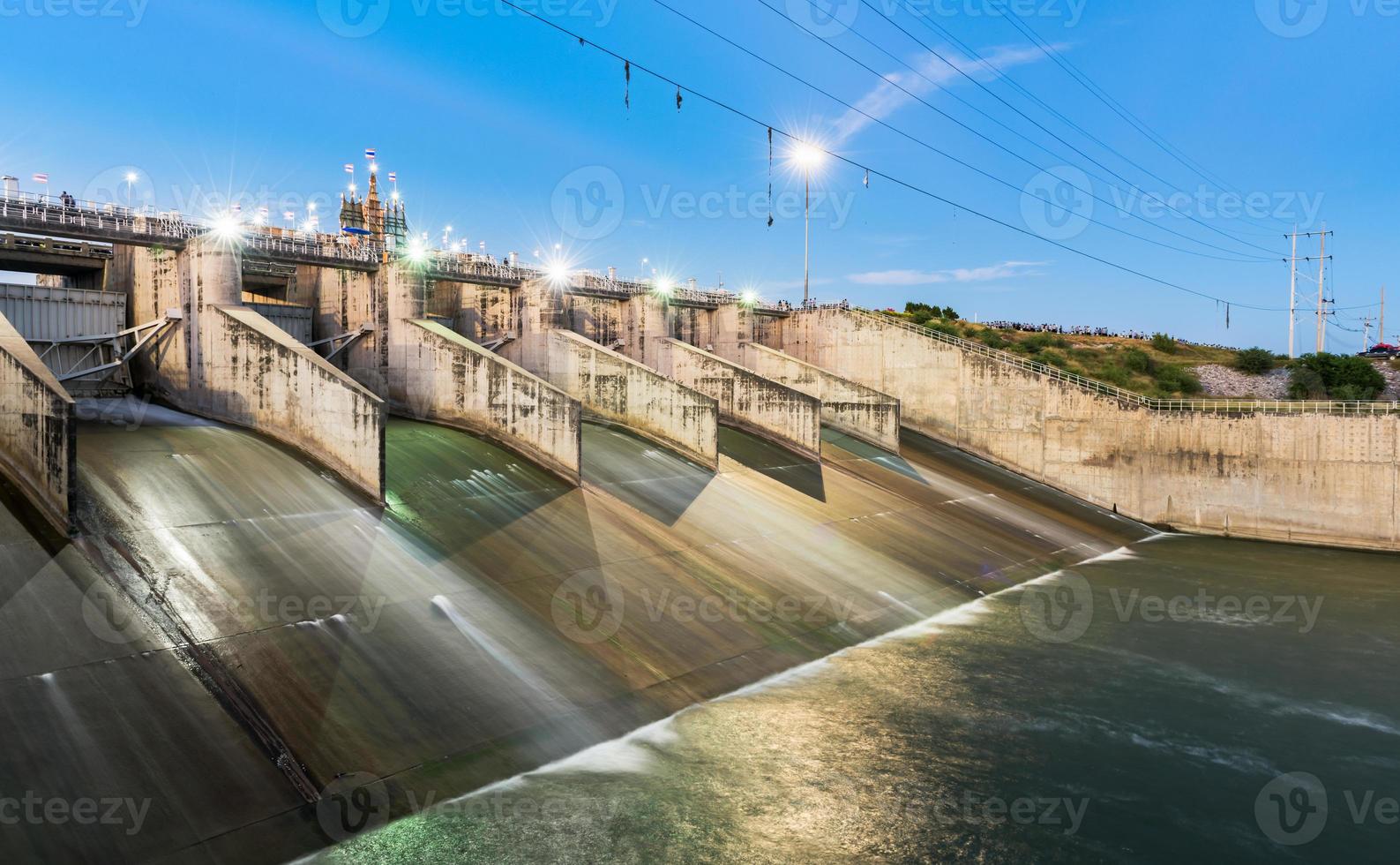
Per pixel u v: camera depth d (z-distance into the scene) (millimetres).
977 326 90500
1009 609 31609
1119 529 48469
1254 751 20312
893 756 19375
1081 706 22609
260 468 25406
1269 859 16062
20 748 13789
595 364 42719
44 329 28828
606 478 34406
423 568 23203
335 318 39312
